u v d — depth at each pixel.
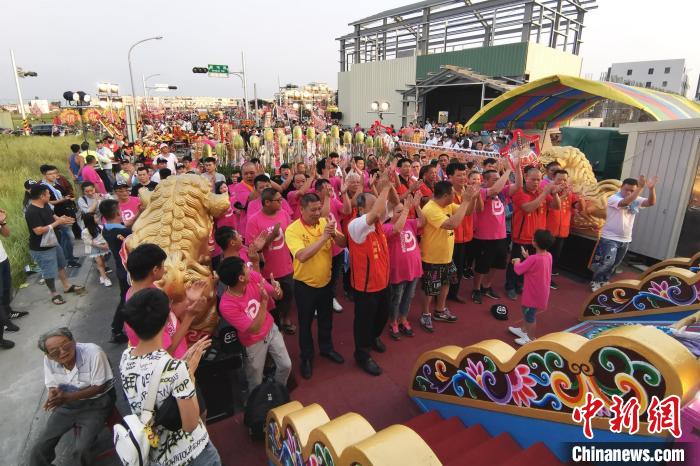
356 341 4.37
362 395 4.02
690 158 6.62
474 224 5.75
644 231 7.39
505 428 2.88
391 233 4.41
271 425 3.04
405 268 4.68
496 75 25.09
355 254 4.04
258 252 4.23
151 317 2.10
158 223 3.69
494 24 25.42
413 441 1.90
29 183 7.66
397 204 4.90
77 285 6.68
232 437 3.53
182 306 3.23
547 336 2.49
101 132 30.67
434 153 11.89
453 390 3.37
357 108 34.69
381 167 7.44
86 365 3.07
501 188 5.61
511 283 6.15
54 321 5.55
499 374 2.84
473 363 3.07
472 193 4.52
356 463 1.88
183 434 2.25
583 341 2.37
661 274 4.53
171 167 11.40
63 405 3.08
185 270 3.48
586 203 6.82
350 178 5.61
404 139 19.03
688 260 4.82
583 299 6.17
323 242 3.78
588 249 6.86
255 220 4.72
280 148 14.28
